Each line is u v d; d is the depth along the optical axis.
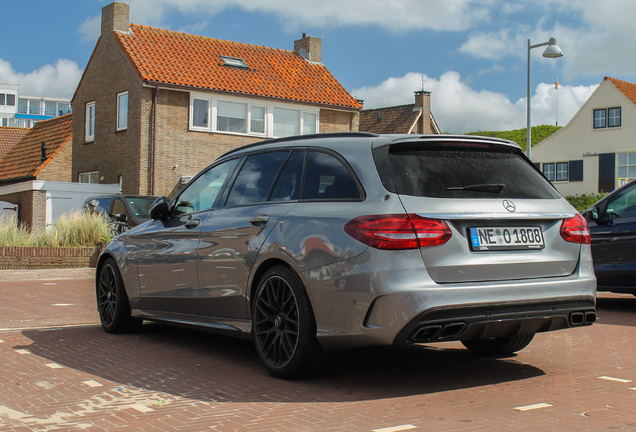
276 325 4.96
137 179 25.42
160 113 25.67
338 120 30.28
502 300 4.49
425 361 5.58
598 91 44.41
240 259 5.32
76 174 29.58
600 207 9.24
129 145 26.00
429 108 45.28
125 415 4.04
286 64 30.89
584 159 45.06
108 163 27.30
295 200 5.11
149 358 5.71
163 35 28.42
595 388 4.66
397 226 4.35
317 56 32.12
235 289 5.38
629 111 43.03
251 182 5.66
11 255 14.82
